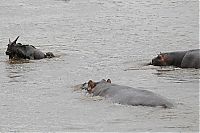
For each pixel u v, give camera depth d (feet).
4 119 209.56
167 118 196.65
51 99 239.71
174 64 318.65
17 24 532.32
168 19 547.08
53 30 494.59
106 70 312.29
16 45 369.91
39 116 211.61
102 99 227.40
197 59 309.42
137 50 385.70
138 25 513.04
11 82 285.64
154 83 268.62
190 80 273.75
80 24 526.57
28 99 242.58
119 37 447.83
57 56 371.76
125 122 194.80
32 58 363.97
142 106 210.79
